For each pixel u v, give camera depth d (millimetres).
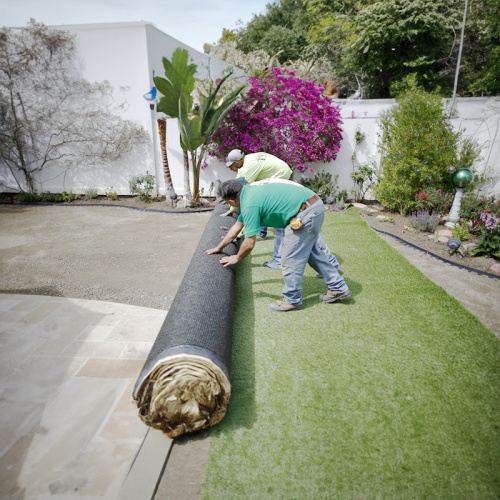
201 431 2119
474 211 6262
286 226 2984
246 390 2389
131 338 3121
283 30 29172
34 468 1906
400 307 3422
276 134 8008
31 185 9539
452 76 21391
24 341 3070
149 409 1985
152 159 9102
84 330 3246
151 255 5281
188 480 1829
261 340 2930
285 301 3326
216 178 9000
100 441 2074
